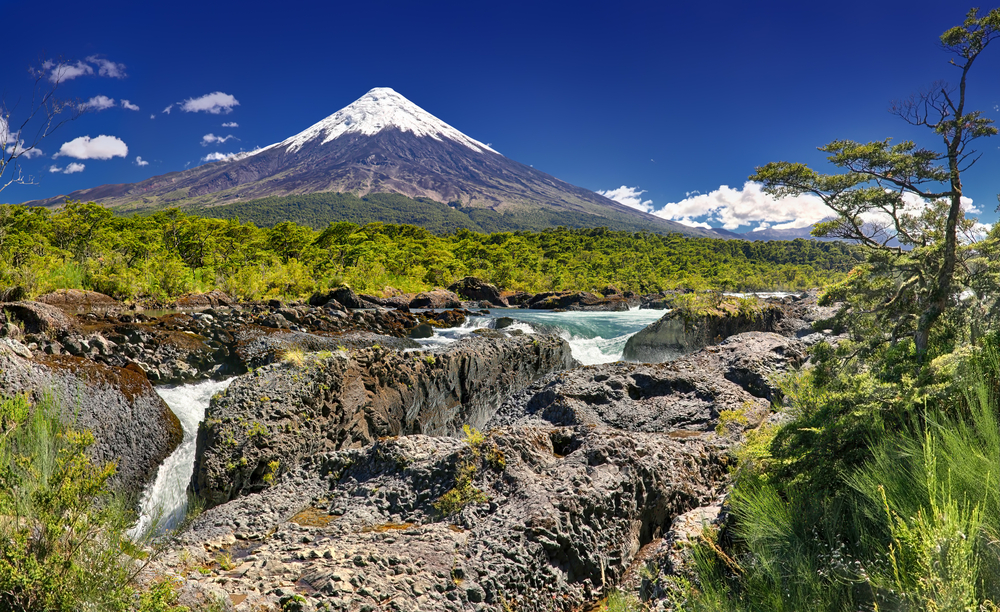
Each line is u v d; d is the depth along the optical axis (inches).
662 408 293.9
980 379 118.0
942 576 74.4
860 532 106.4
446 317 1098.1
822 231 266.7
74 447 106.0
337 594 127.5
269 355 543.5
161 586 101.1
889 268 232.4
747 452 175.0
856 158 235.8
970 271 206.8
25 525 92.7
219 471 283.1
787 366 327.6
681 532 149.1
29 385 308.2
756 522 122.9
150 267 983.6
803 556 107.5
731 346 375.9
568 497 170.9
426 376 441.4
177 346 519.5
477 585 140.4
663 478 197.3
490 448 196.7
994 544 81.2
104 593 92.3
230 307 786.2
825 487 128.9
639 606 134.9
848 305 245.9
